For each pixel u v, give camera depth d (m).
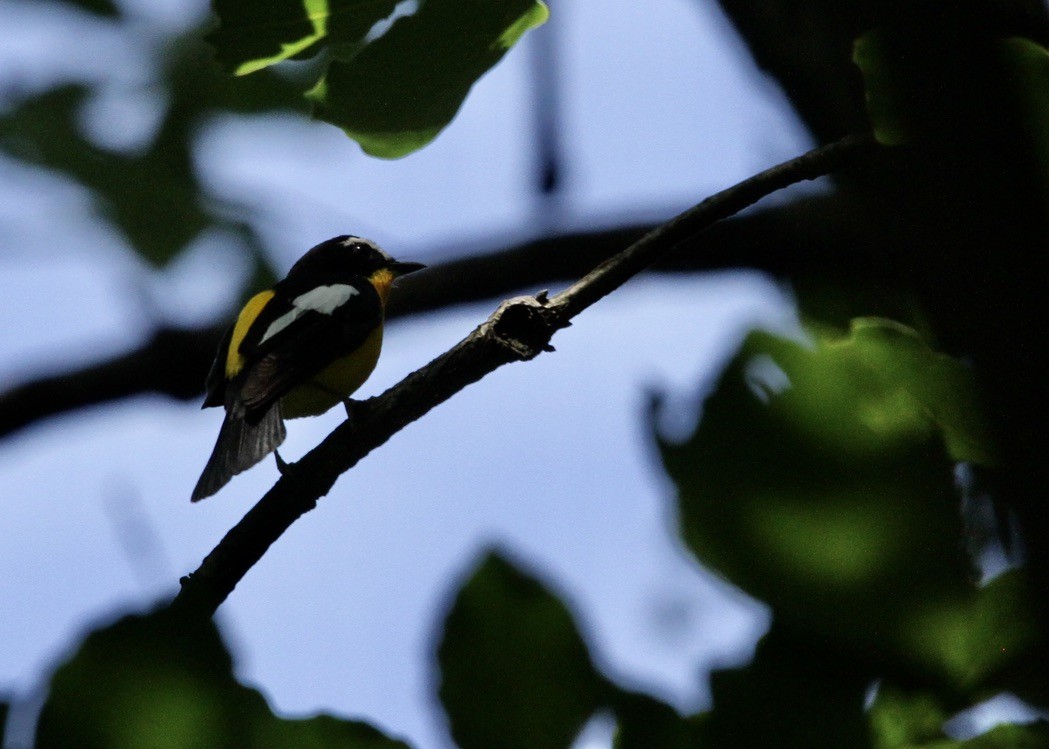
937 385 1.99
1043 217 2.12
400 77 3.35
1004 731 1.96
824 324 2.48
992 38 2.26
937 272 2.16
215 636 1.96
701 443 1.92
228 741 1.94
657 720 2.06
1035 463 1.90
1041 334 2.00
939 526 1.89
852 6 2.55
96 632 1.92
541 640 2.13
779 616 1.94
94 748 1.87
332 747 2.06
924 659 1.94
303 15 3.28
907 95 2.31
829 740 2.00
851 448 1.90
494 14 3.21
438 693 2.15
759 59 3.57
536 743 2.08
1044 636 1.89
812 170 3.12
